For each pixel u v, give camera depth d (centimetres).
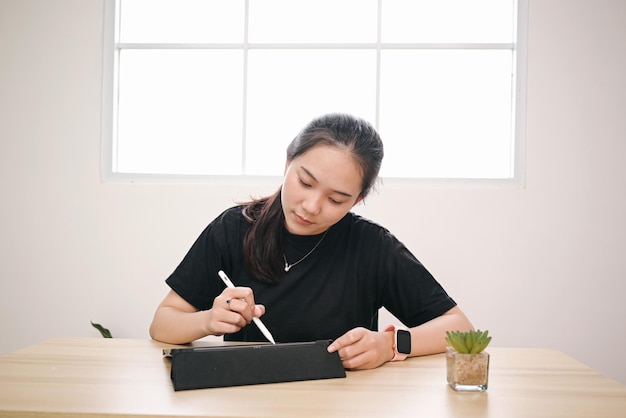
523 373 101
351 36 256
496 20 253
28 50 253
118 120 261
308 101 257
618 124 237
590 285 237
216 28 261
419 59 254
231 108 260
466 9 253
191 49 259
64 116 252
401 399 83
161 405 78
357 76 256
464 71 254
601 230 237
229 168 260
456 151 254
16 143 252
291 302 139
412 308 138
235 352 92
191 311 139
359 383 92
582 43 238
